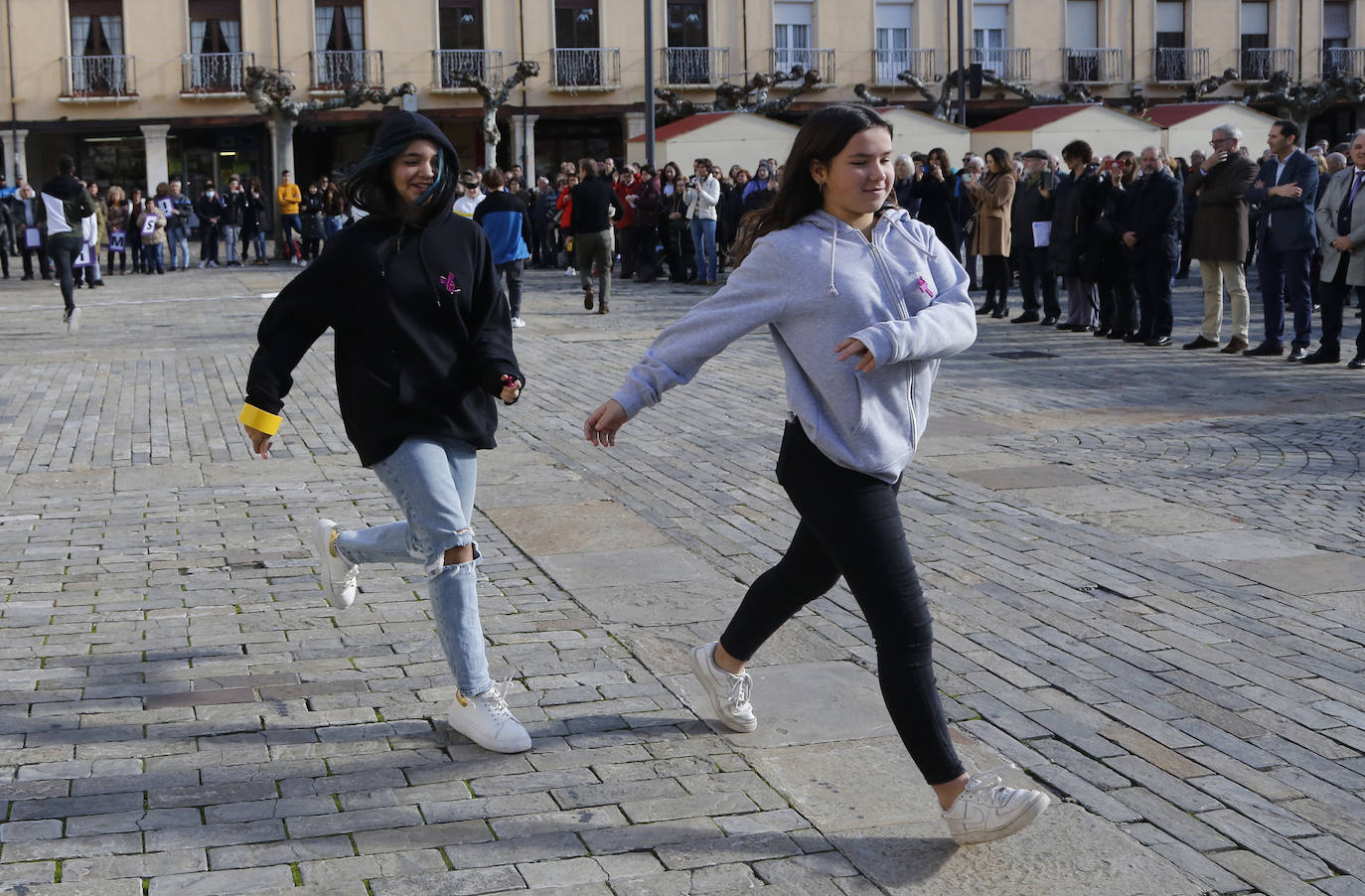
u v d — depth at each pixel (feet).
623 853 10.71
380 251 12.01
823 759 12.44
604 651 15.38
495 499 22.89
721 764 12.35
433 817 11.32
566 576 18.33
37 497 23.25
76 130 117.70
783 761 12.41
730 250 11.51
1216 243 39.73
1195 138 87.20
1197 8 131.85
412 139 11.91
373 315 12.01
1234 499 22.41
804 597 12.29
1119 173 44.09
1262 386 34.06
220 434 29.12
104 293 69.92
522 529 20.83
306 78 119.85
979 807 10.52
